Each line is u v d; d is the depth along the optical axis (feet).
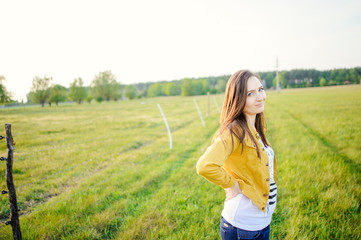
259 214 4.53
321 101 71.82
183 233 8.69
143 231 9.12
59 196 12.42
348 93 101.35
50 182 14.24
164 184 14.11
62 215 10.19
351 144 20.44
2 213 10.57
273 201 4.87
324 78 279.28
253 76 4.72
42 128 26.78
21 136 20.39
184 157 20.61
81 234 8.97
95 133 33.35
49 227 9.29
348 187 11.68
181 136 30.37
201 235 8.67
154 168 17.21
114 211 10.78
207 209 10.57
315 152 18.42
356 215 9.29
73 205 11.26
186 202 11.64
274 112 52.95
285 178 13.48
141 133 34.19
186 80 273.54
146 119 53.01
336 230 8.57
